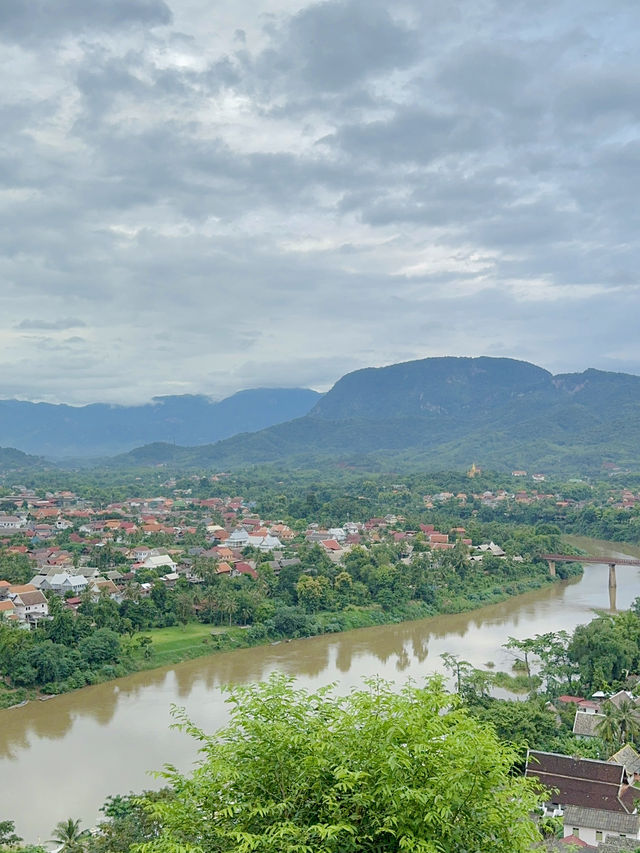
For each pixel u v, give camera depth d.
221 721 105.00
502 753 27.69
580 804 73.06
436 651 141.75
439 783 24.83
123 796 77.94
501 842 25.62
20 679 117.19
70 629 131.88
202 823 26.50
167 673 130.25
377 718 27.19
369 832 25.02
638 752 88.56
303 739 26.84
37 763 91.12
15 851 63.88
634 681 113.25
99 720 106.44
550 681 116.44
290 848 23.30
